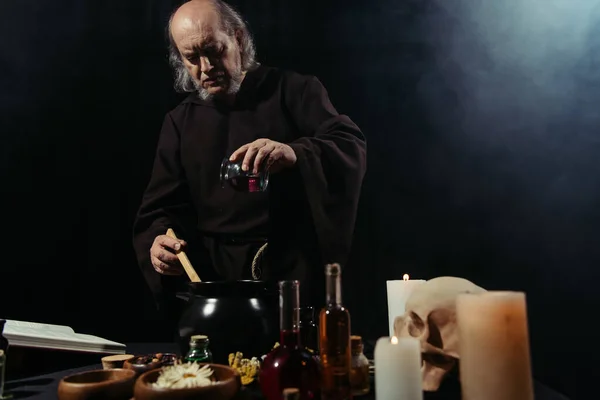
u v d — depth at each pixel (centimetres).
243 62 173
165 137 175
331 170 158
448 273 177
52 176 188
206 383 74
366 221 178
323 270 160
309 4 186
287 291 79
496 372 70
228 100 172
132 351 129
